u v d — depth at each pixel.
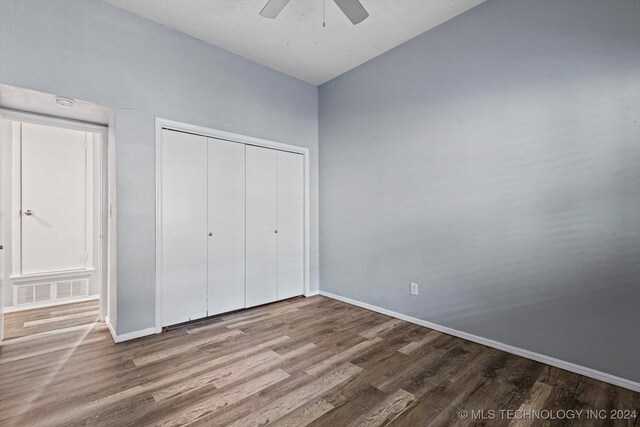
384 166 3.22
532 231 2.20
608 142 1.89
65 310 3.30
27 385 1.87
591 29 1.94
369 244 3.38
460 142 2.60
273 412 1.63
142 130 2.62
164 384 1.89
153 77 2.68
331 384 1.90
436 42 2.75
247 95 3.32
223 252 3.17
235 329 2.79
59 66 2.24
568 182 2.04
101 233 3.00
